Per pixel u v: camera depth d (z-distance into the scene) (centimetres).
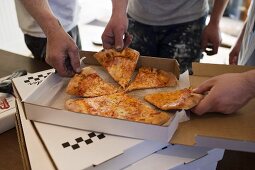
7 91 71
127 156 48
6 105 66
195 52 105
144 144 49
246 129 52
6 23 186
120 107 58
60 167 44
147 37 107
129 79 71
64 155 46
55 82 67
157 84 70
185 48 102
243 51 90
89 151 47
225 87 52
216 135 50
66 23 112
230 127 52
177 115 51
